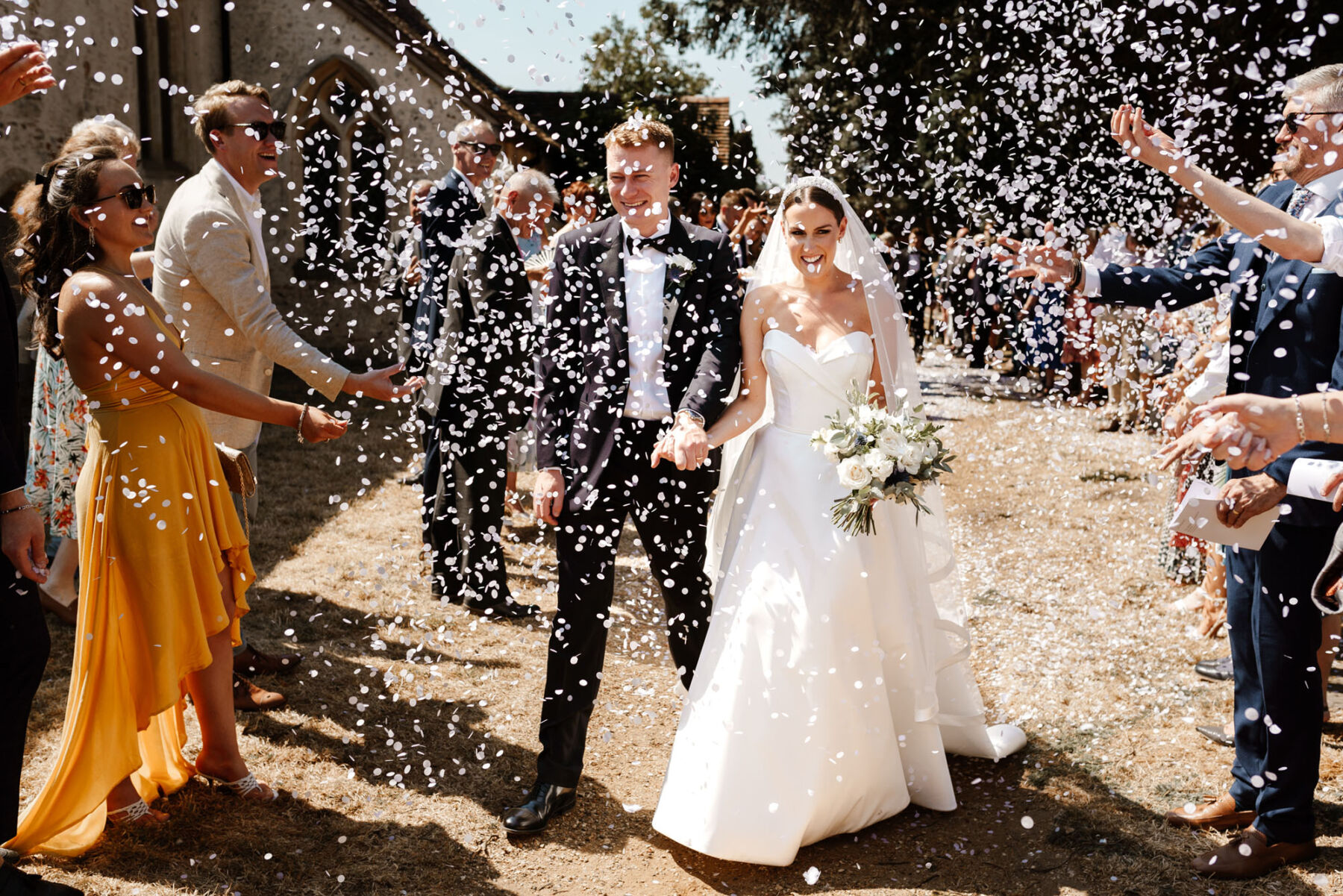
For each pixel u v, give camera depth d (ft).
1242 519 7.73
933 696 9.51
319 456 24.06
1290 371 8.24
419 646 11.54
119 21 33.17
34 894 7.68
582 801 9.93
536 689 12.35
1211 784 10.18
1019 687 12.53
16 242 9.02
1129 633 14.29
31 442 12.84
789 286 9.91
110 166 8.45
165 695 8.65
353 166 27.66
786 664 8.68
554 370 9.95
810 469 9.21
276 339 10.34
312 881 8.46
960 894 8.42
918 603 9.64
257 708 11.44
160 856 8.66
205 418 11.35
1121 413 26.68
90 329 8.34
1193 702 12.09
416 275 17.29
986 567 16.87
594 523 9.66
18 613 7.61
